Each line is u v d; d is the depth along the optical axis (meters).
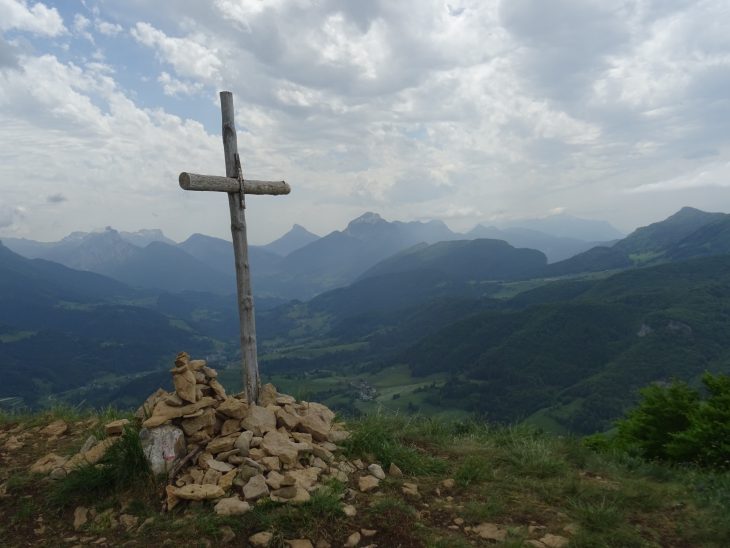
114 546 4.45
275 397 7.20
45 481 5.57
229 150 6.86
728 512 5.49
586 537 4.83
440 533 4.86
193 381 5.93
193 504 4.93
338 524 4.76
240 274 6.89
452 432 8.70
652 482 6.67
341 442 6.67
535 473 6.52
